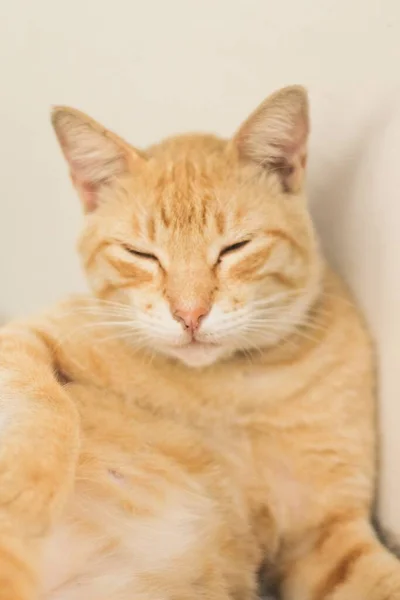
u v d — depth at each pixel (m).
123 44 0.68
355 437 0.58
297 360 0.58
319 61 0.61
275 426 0.58
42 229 0.75
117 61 0.69
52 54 0.71
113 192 0.59
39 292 0.77
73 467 0.53
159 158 0.59
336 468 0.58
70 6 0.69
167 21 0.66
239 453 0.58
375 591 0.55
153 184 0.58
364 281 0.59
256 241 0.56
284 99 0.57
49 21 0.71
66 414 0.54
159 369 0.58
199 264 0.56
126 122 0.69
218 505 0.57
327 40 0.60
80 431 0.55
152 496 0.55
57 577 0.53
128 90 0.69
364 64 0.59
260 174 0.58
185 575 0.55
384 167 0.56
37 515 0.51
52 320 0.60
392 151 0.56
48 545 0.52
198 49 0.65
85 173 0.60
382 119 0.57
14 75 0.73
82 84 0.70
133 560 0.54
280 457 0.58
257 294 0.56
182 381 0.58
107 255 0.58
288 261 0.57
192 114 0.66
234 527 0.58
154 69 0.67
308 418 0.58
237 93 0.64
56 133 0.59
